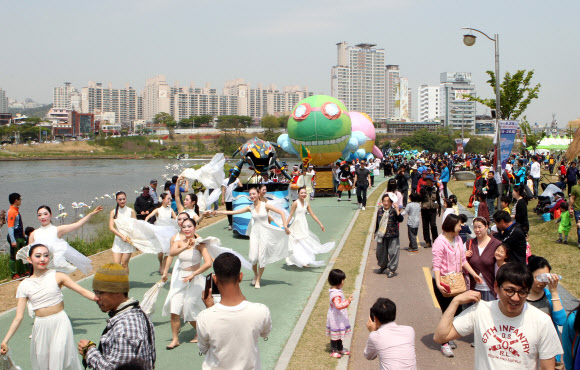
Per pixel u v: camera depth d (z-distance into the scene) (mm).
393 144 141875
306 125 26000
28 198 40344
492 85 23750
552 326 3906
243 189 15883
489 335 4000
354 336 7797
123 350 3879
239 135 161875
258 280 10328
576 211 13656
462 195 27188
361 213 21109
